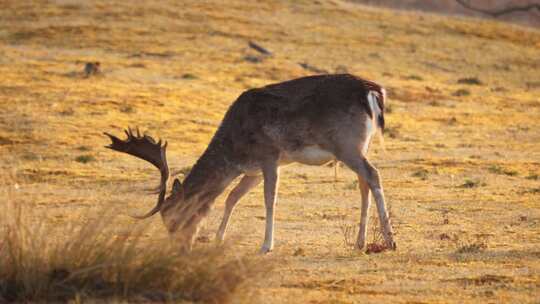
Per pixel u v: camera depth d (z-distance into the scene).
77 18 157.38
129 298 22.89
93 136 77.25
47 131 77.50
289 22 169.50
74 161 66.56
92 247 23.88
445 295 25.61
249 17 169.88
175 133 82.19
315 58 143.38
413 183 58.78
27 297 23.12
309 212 46.53
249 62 134.50
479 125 97.12
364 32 167.00
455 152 77.75
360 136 33.81
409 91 120.19
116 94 98.31
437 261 31.19
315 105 33.72
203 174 33.16
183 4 174.00
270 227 33.47
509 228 41.12
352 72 134.50
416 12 195.75
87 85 102.50
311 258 31.98
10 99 90.50
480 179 61.28
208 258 23.73
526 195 53.62
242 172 33.75
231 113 34.19
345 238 36.47
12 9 160.50
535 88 137.62
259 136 33.72
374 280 27.66
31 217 26.22
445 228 41.00
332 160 34.66
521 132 93.00
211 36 152.62
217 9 173.12
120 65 122.12
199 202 31.81
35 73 109.81
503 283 27.25
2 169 60.44
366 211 34.44
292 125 33.69
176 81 113.31
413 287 26.70
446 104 112.25
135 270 23.50
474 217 45.00
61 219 33.72
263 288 25.53
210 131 84.88
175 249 23.97
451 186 57.56
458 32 176.00
